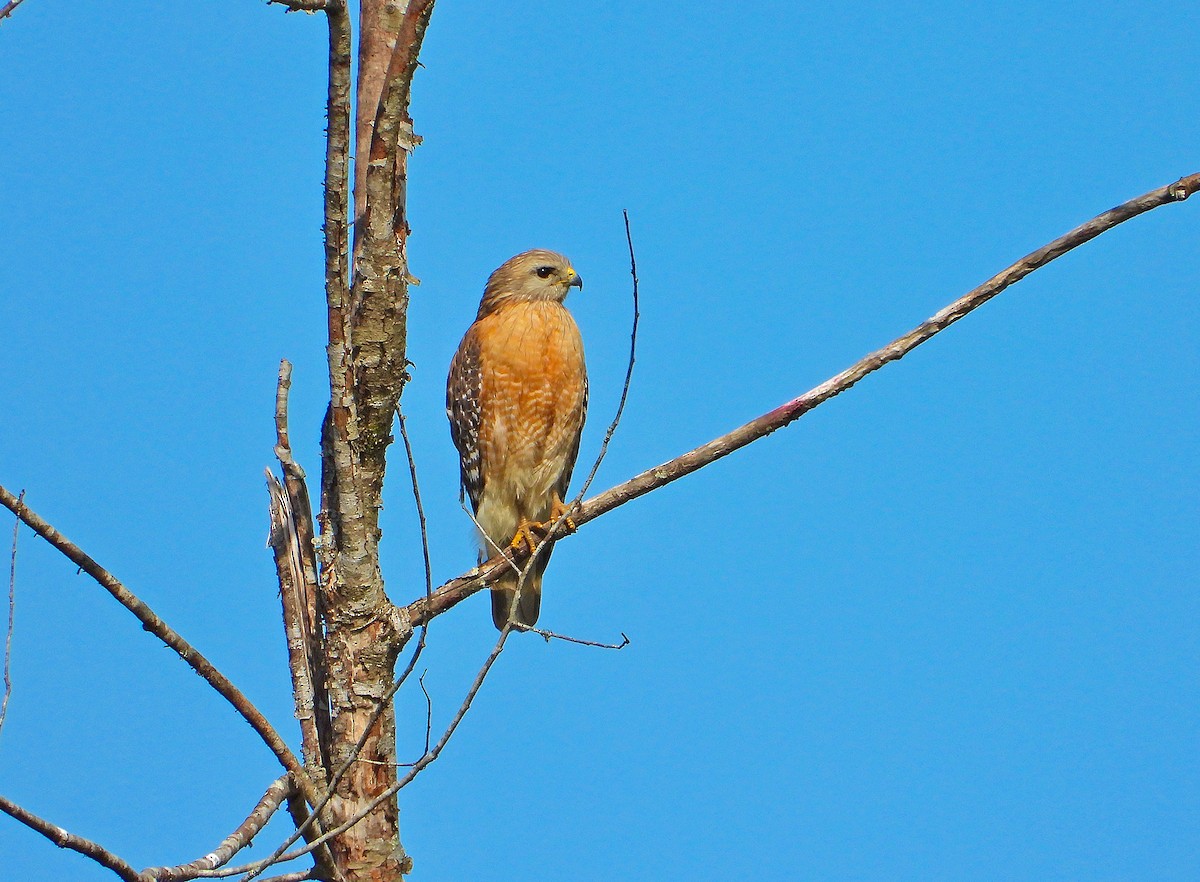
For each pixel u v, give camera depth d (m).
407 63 9.87
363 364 10.39
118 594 8.59
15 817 7.00
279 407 10.94
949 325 11.04
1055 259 10.77
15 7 7.10
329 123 9.67
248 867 7.98
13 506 8.04
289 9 9.04
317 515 10.91
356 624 10.68
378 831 10.41
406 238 10.52
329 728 10.59
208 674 9.05
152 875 7.57
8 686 7.58
